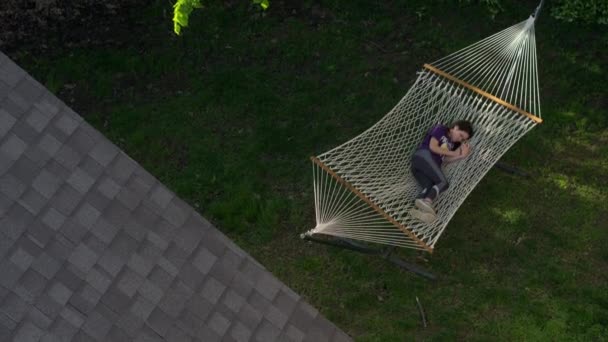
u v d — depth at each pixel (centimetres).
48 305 494
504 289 762
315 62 988
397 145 847
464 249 800
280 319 605
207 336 552
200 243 579
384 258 771
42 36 998
